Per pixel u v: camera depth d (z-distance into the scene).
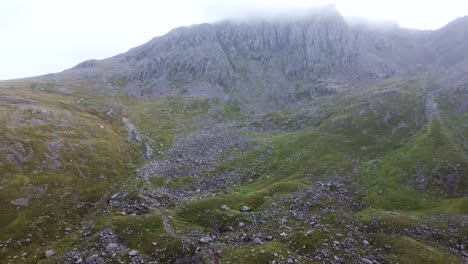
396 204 65.50
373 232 53.41
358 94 157.50
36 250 47.72
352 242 49.66
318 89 181.50
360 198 67.56
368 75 198.00
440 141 88.94
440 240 51.69
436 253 46.84
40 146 77.50
